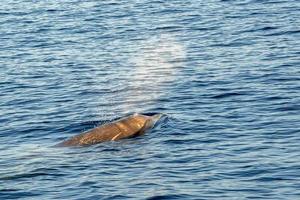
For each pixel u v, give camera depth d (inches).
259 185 2433.6
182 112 3366.1
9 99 3791.8
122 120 3115.2
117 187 2480.3
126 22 5999.0
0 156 2898.6
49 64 4584.2
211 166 2628.0
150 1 7022.6
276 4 6215.6
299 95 3486.7
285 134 2935.5
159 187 2459.4
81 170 2672.2
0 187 2539.4
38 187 2527.1
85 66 4488.2
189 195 2379.4
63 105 3634.4
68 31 5713.6
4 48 5162.4
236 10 6112.2
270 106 3346.5
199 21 5777.6
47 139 3112.7
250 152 2751.0
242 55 4421.8
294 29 5049.2
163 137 3004.4
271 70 3991.1
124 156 2802.7
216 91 3681.1
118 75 4220.0
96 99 3718.0
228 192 2390.5
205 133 3024.1
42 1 7406.5
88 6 6943.9
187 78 4003.4
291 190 2375.7
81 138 3016.7
